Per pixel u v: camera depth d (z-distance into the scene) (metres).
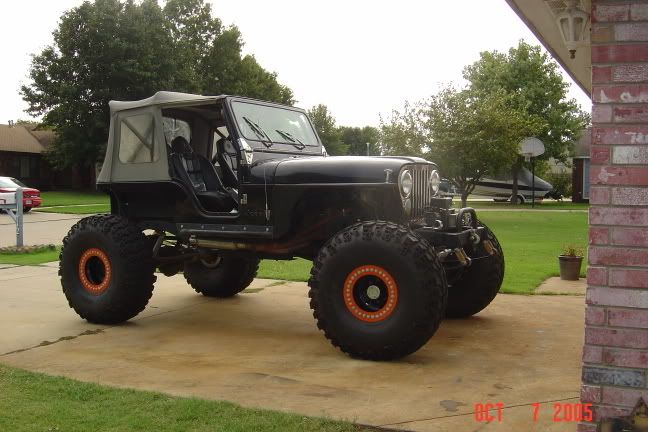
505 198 33.50
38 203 24.06
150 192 6.00
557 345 5.10
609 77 2.89
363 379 4.22
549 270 9.02
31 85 34.91
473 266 5.79
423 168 5.19
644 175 2.85
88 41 34.03
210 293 7.29
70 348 5.07
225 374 4.36
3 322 5.97
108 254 5.77
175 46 36.84
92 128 34.38
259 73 45.59
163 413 3.50
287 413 3.52
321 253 4.75
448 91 19.30
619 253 2.89
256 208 5.34
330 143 54.56
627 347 2.90
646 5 2.83
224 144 5.99
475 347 5.05
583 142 36.75
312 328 5.83
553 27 4.51
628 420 2.86
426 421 3.43
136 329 5.77
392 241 4.48
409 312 4.43
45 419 3.40
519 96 31.97
